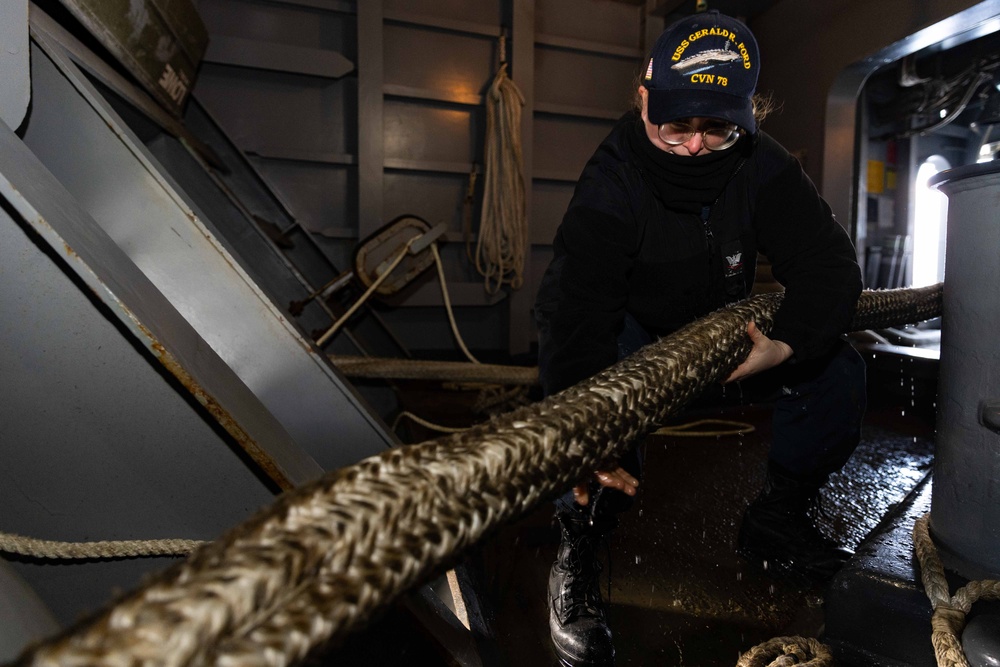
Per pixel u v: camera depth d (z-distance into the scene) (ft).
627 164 3.43
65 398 2.33
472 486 1.54
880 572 3.40
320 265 12.38
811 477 4.35
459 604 3.85
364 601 1.22
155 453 2.42
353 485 1.35
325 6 12.46
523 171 13.33
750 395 4.28
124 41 6.98
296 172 12.78
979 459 3.23
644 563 4.70
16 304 2.26
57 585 2.31
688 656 3.59
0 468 2.29
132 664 0.89
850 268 3.47
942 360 3.55
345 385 4.87
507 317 13.85
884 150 18.10
